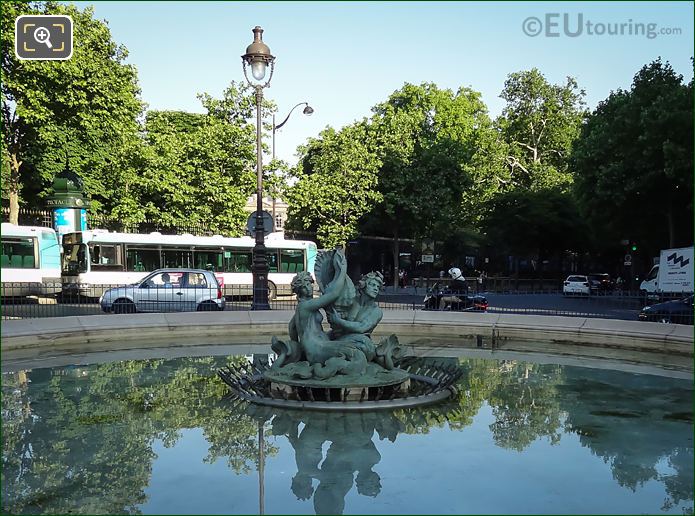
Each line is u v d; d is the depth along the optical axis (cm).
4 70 2381
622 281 4231
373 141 3688
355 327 750
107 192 2942
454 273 1745
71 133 2711
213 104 2989
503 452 546
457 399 748
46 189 2780
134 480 478
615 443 574
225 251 2739
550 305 2447
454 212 4256
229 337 1302
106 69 2727
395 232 3700
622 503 433
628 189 2594
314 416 662
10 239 2306
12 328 1112
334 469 502
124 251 2470
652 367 982
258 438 587
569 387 822
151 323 1259
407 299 2447
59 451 548
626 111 2653
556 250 4656
